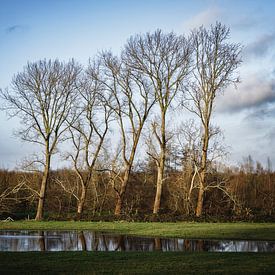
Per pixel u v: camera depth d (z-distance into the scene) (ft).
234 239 97.04
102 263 59.88
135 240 97.86
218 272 53.06
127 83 164.76
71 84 164.86
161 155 158.92
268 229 110.01
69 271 54.34
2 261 61.11
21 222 146.61
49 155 161.79
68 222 145.38
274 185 206.08
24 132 159.22
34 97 159.84
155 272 53.47
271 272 52.75
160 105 160.86
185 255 66.69
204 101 157.38
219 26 158.61
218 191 180.86
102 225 134.21
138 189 202.59
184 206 167.32
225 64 156.76
